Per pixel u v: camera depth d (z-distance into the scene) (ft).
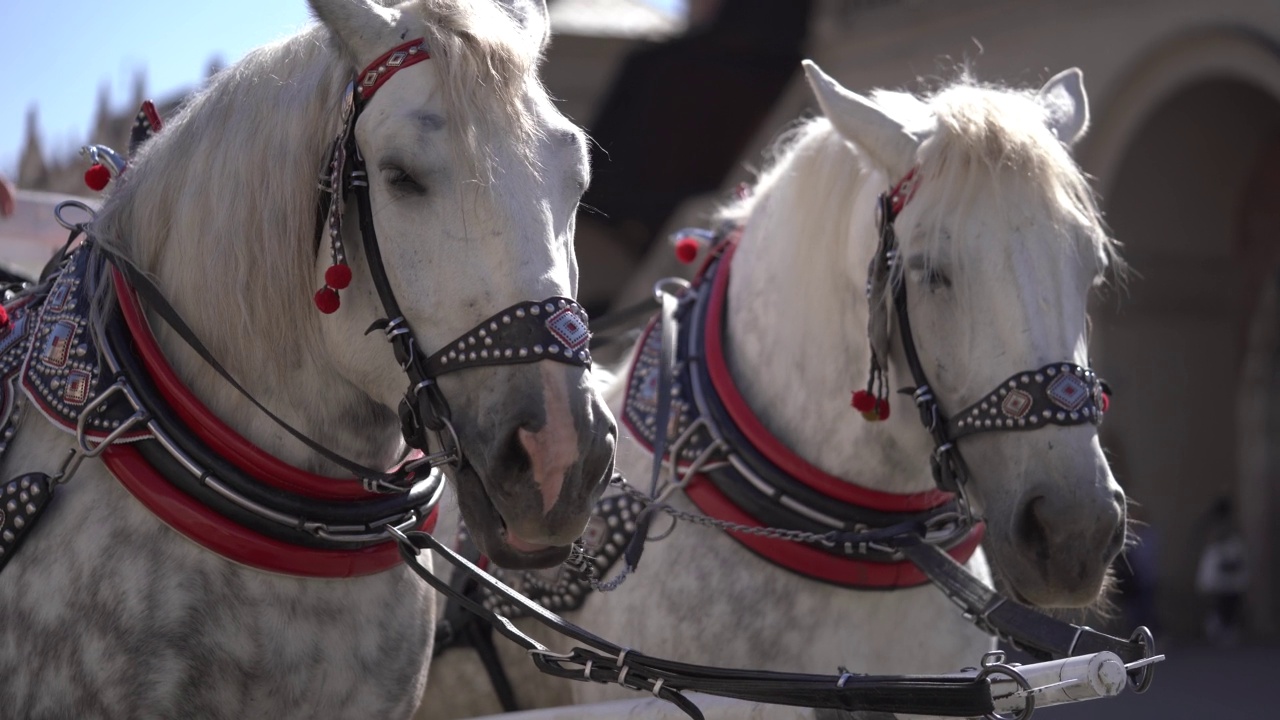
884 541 10.34
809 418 10.74
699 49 55.11
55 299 8.68
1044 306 9.15
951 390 9.48
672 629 10.55
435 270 7.46
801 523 10.46
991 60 43.24
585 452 7.28
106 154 9.56
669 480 10.86
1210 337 44.16
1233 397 44.65
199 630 8.04
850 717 8.19
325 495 8.36
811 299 10.76
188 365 8.43
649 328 12.12
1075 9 40.09
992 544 9.27
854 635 10.47
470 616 11.60
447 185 7.44
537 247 7.42
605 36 65.87
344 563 8.36
